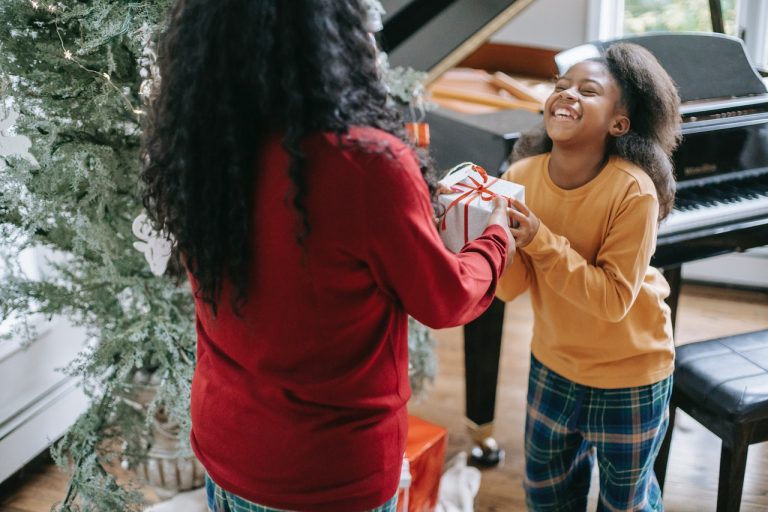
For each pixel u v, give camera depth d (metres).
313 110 0.95
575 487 1.80
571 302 1.41
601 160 1.44
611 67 1.41
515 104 2.39
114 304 1.89
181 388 1.75
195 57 0.96
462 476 2.22
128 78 1.69
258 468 1.11
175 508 2.03
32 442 2.23
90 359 1.78
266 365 1.07
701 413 1.79
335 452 1.09
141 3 1.54
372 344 1.09
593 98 1.38
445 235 1.32
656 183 1.43
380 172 0.96
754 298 3.13
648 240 1.38
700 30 3.10
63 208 1.72
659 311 1.52
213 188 0.99
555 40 3.28
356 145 0.95
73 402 2.37
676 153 2.11
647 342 1.51
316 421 1.08
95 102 1.59
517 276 1.56
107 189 1.68
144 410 1.92
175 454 1.86
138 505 1.83
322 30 0.94
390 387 1.12
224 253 1.02
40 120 1.63
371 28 1.08
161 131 1.03
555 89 1.44
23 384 2.21
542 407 1.65
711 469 2.25
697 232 2.02
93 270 1.83
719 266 3.17
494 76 2.64
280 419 1.09
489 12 1.98
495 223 1.23
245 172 0.98
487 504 2.16
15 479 2.24
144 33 1.51
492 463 2.30
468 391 2.25
